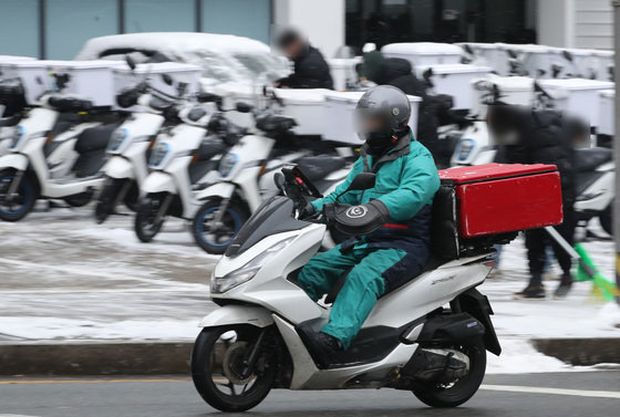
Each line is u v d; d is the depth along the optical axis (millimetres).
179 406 23391
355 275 22031
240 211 41406
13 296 33531
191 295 34312
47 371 26953
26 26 70250
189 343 27453
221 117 42406
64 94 46469
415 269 22438
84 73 46812
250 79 51906
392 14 79688
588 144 40344
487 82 41375
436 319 22750
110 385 25812
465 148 43062
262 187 40969
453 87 49812
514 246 46094
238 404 22203
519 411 23188
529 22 83750
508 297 35594
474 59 61188
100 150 46438
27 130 45219
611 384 26078
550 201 23531
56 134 46844
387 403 24234
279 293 21594
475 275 23109
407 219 22156
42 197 46000
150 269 38531
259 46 53156
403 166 22547
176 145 41906
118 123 47469
